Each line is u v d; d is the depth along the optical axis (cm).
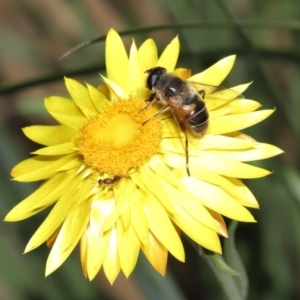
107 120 30
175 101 30
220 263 30
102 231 30
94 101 31
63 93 43
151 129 30
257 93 36
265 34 38
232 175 30
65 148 30
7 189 37
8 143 37
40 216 38
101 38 32
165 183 30
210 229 30
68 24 44
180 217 30
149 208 30
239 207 30
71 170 31
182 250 30
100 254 30
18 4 43
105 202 30
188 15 36
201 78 31
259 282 37
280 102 35
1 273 38
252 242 37
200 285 40
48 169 30
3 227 39
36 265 38
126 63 31
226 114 30
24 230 38
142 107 31
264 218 37
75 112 31
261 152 30
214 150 30
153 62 31
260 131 37
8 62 46
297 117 37
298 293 38
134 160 30
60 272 37
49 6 44
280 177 34
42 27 43
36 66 44
